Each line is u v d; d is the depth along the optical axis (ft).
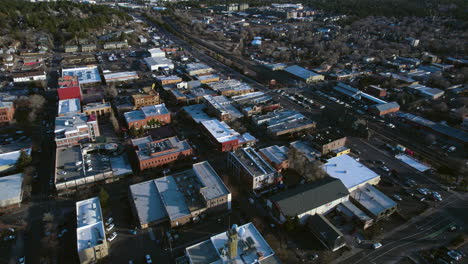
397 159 516.32
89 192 421.18
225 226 379.96
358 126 590.14
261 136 579.48
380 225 384.88
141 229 370.73
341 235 344.69
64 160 472.44
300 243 358.02
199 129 597.11
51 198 415.23
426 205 416.26
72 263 327.06
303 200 384.88
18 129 581.94
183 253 342.03
